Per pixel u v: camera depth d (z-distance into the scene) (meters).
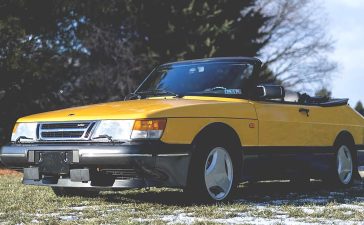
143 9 25.45
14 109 18.64
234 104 6.41
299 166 7.21
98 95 23.06
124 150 5.53
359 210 5.59
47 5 17.86
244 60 7.03
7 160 6.46
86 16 20.44
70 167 5.91
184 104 6.00
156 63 24.80
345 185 8.17
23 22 17.39
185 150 5.80
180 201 6.34
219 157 6.16
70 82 22.05
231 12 27.11
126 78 23.44
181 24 25.83
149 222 4.76
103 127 5.81
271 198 6.77
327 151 7.79
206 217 5.11
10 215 5.32
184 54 24.91
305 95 8.09
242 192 7.53
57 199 6.67
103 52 23.88
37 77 18.05
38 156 6.14
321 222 4.83
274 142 6.81
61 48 20.19
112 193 7.35
